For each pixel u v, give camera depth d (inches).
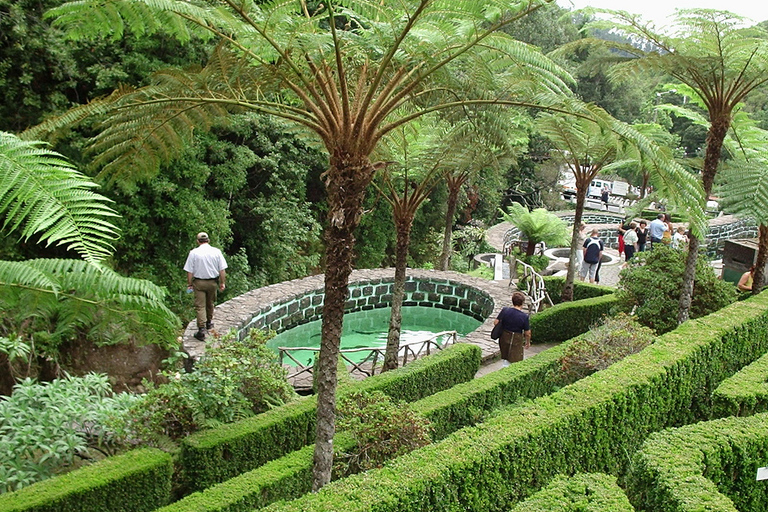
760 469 152.3
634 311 301.9
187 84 135.0
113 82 327.3
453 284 427.5
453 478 136.3
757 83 231.8
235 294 450.9
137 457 152.6
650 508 137.6
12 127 316.2
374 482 128.5
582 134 277.1
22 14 293.7
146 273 389.7
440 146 220.5
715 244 693.9
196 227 405.7
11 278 77.0
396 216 246.5
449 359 247.1
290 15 130.4
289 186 524.7
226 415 180.7
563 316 328.5
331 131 124.8
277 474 152.1
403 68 125.2
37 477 150.6
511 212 556.1
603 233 756.0
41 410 165.5
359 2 115.3
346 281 132.5
